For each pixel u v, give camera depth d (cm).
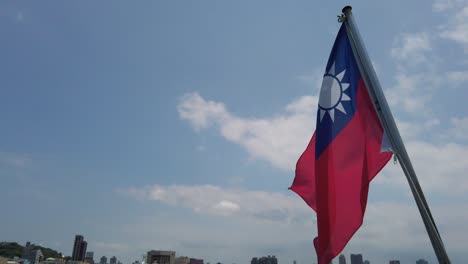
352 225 1595
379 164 1597
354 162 1664
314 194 1819
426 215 1418
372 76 1648
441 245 1348
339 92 1773
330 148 1728
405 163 1510
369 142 1647
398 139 1534
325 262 1603
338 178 1678
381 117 1592
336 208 1647
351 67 1769
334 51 1819
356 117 1709
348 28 1767
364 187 1605
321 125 1778
